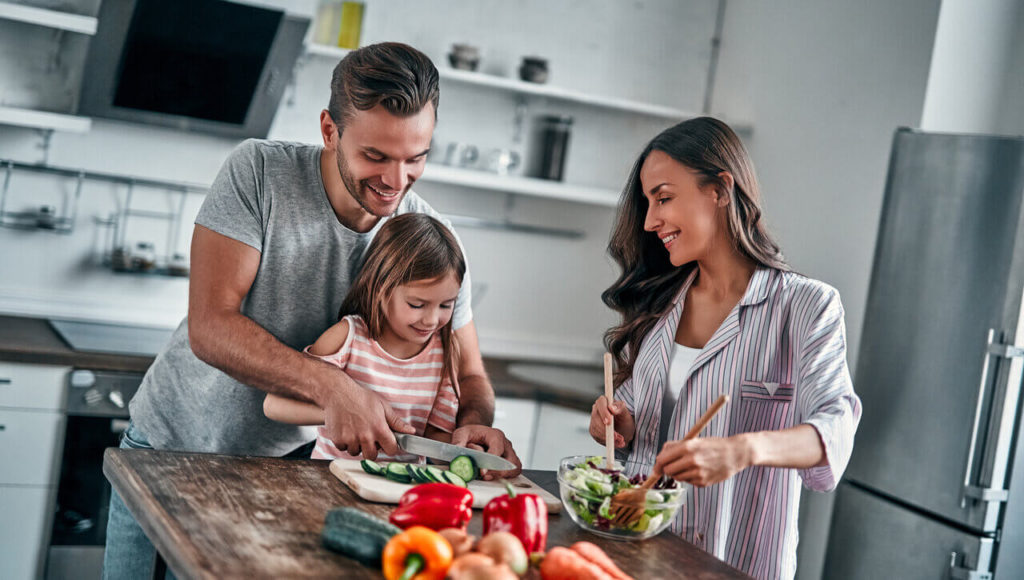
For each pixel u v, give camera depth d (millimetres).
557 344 3912
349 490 1471
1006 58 3021
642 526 1381
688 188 1642
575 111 3781
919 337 2703
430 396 1830
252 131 3193
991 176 2566
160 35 2857
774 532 1632
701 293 1767
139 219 3230
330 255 1788
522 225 3771
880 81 3092
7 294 3088
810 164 3332
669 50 3871
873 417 2816
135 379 2717
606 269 3965
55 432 2643
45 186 3102
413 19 3469
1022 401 2541
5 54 2975
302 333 1817
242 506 1328
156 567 1337
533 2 3648
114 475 1465
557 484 1717
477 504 1480
